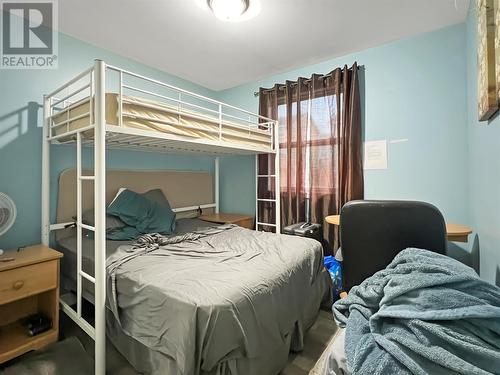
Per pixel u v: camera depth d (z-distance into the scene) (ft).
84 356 5.17
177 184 10.24
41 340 5.38
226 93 12.09
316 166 9.23
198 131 6.66
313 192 9.25
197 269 4.85
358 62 8.63
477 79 5.10
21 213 6.58
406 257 3.24
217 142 7.23
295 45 8.12
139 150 8.91
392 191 8.14
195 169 11.26
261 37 7.64
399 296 2.63
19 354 5.05
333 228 9.00
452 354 2.04
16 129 6.50
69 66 7.41
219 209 12.30
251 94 11.26
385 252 4.42
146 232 7.41
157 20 6.75
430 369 2.05
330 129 8.97
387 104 8.18
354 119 8.34
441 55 7.32
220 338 3.64
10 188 6.42
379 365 2.18
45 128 6.65
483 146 4.93
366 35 7.61
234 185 11.87
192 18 6.68
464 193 7.07
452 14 6.65
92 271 5.32
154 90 9.72
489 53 3.71
